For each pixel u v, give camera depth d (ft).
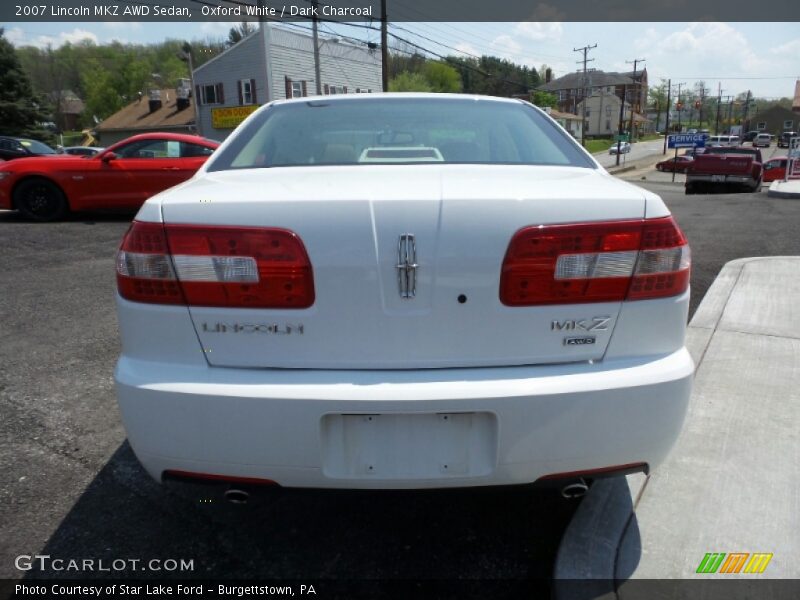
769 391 10.15
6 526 7.25
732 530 6.77
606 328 5.64
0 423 9.73
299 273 5.42
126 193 29.17
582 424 5.49
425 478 5.57
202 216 5.53
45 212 29.25
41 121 157.48
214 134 130.72
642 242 5.61
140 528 7.28
